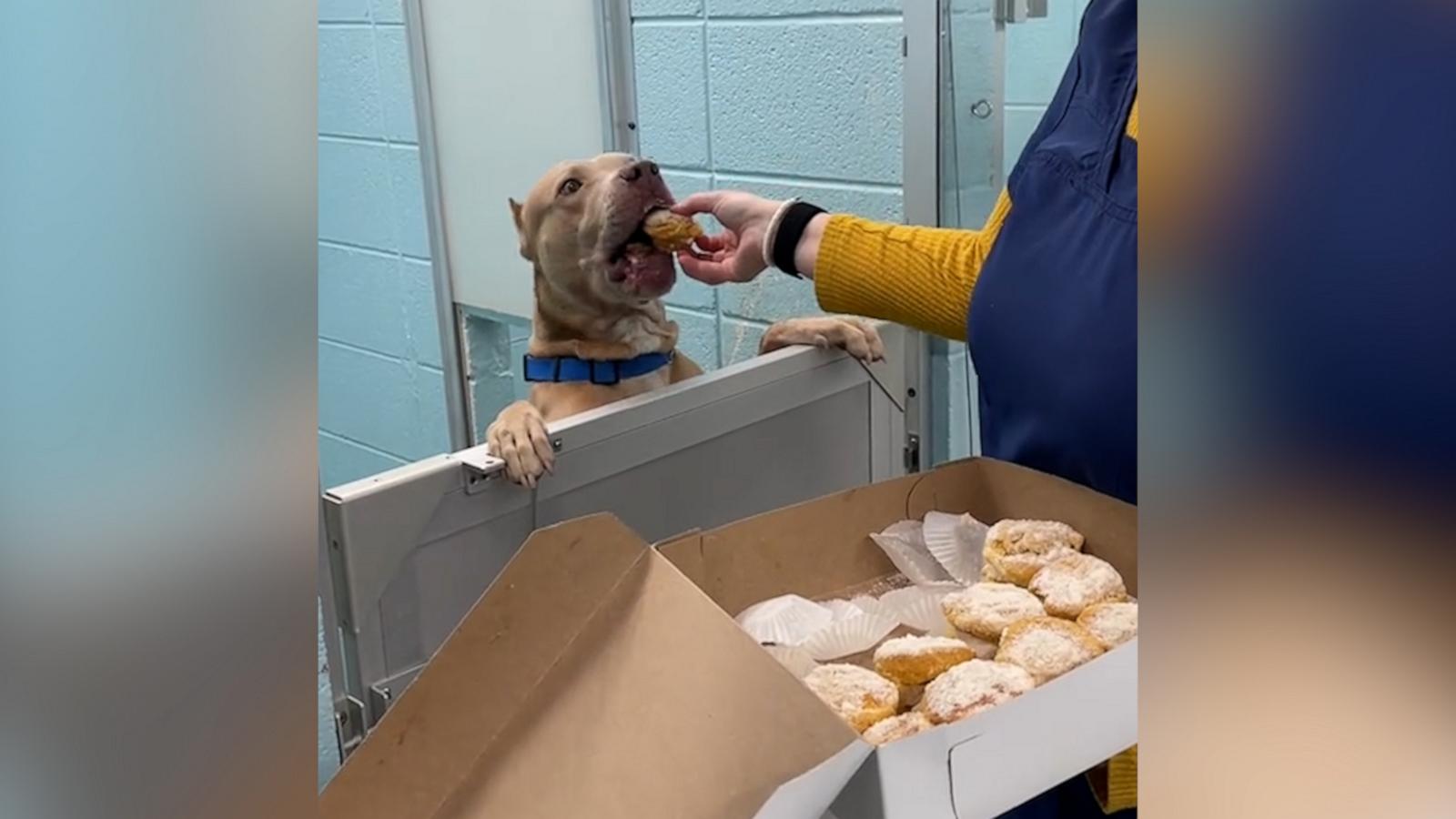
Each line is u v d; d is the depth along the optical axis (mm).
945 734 690
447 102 2324
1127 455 1062
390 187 2494
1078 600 964
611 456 1302
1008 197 1227
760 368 1453
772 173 1859
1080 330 1074
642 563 771
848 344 1534
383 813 676
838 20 1695
